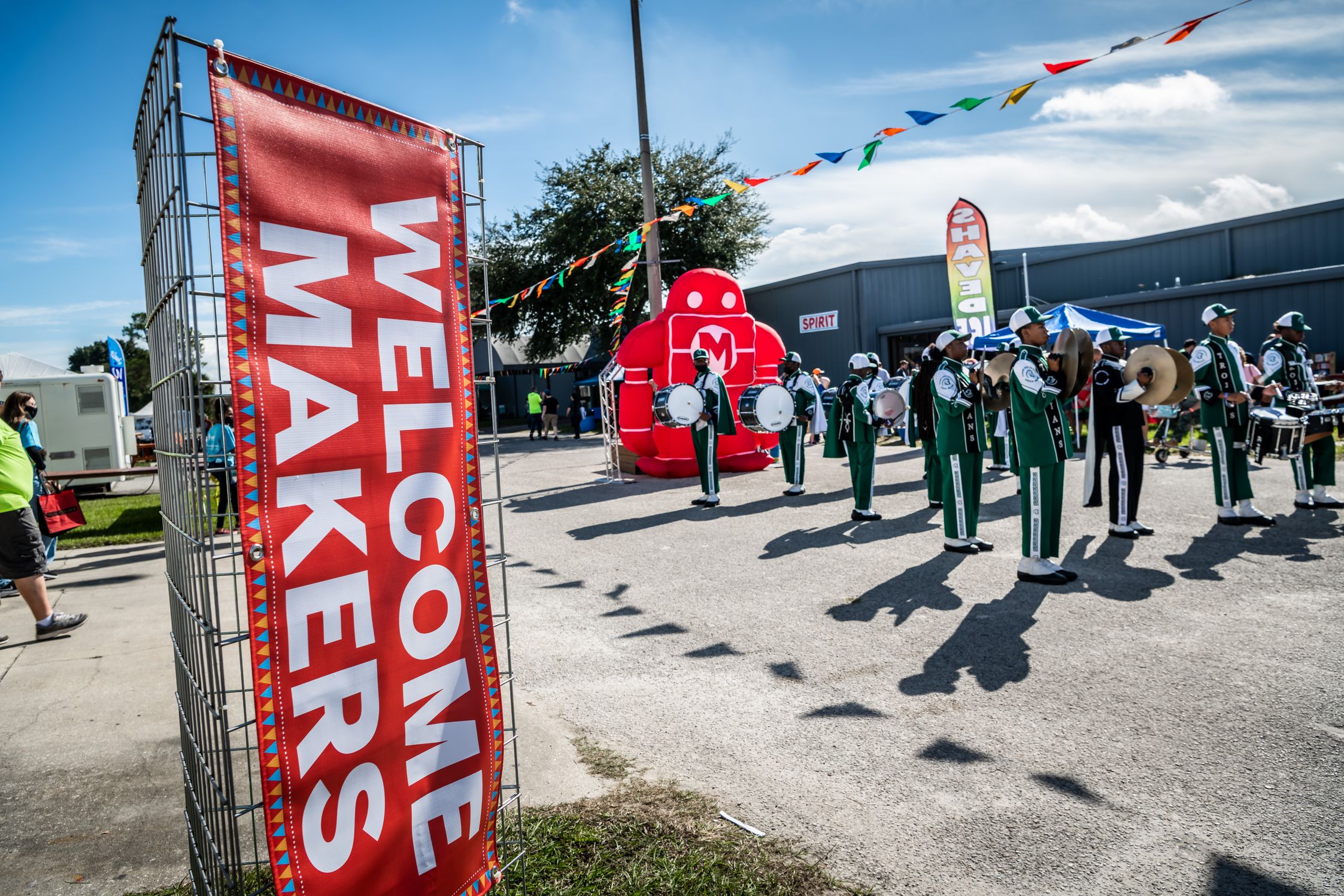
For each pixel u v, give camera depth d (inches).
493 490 497.7
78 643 207.9
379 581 79.9
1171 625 188.9
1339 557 236.8
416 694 83.7
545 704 161.5
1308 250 702.5
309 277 73.6
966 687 160.4
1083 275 872.3
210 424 81.7
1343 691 149.2
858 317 976.9
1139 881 98.9
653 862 105.6
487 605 93.0
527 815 117.6
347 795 76.9
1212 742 133.0
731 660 182.5
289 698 72.0
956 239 611.5
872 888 99.4
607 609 228.2
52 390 613.6
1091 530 292.0
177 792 128.8
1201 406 288.4
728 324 521.3
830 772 129.6
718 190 1110.4
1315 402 293.3
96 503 545.6
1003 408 271.0
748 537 315.9
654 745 141.4
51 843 114.1
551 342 1219.2
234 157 67.9
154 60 70.7
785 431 410.6
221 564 226.8
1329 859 101.7
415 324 84.1
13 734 151.3
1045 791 120.6
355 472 77.7
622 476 530.3
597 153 1135.0
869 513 337.4
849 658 180.1
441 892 86.5
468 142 92.1
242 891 71.8
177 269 66.9
